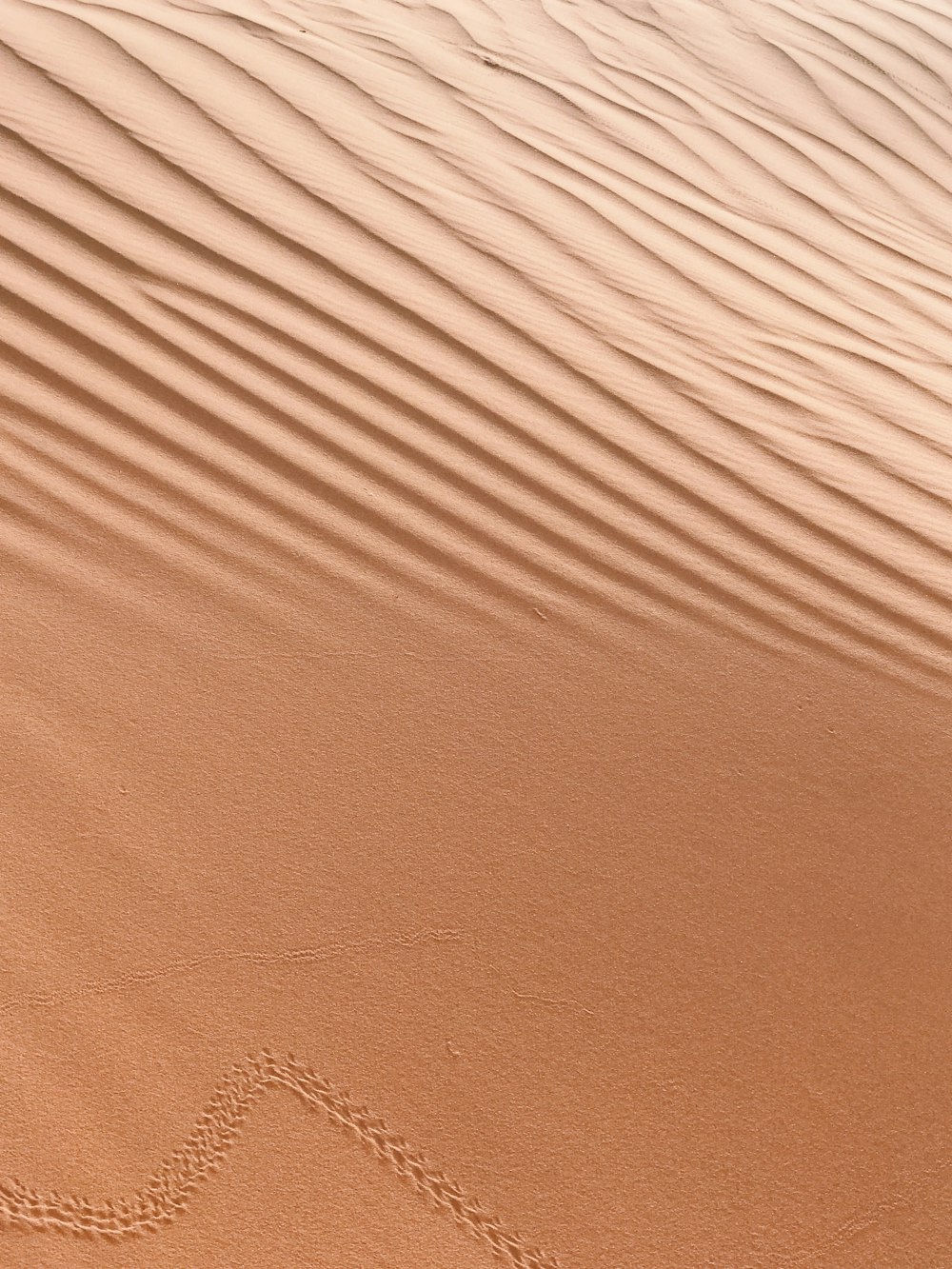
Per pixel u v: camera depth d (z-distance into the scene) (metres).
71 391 3.49
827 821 3.00
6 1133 2.28
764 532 3.76
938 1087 2.61
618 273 4.84
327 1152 2.37
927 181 6.50
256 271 4.17
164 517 3.26
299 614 3.14
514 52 6.55
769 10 7.84
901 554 3.80
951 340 5.14
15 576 3.01
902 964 2.77
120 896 2.56
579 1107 2.47
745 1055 2.58
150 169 4.50
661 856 2.85
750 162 6.17
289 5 6.28
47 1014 2.40
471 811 2.85
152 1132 2.33
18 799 2.65
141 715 2.84
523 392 4.03
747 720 3.18
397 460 3.63
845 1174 2.48
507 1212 2.36
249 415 3.61
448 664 3.13
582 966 2.64
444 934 2.64
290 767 2.83
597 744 3.04
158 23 5.57
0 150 4.30
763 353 4.62
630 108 6.33
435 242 4.65
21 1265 2.17
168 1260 2.22
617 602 3.40
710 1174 2.44
